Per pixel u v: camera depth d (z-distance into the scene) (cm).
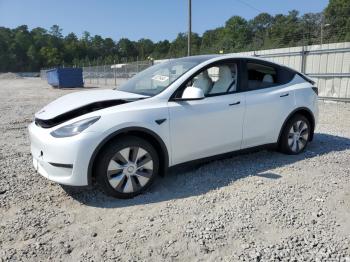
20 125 898
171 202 376
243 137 470
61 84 3091
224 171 469
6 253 287
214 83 457
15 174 473
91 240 306
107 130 362
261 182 425
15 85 3744
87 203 380
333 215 340
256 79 497
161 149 402
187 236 307
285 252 281
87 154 355
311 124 562
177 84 421
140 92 442
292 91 523
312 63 1365
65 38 13325
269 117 493
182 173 464
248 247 289
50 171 371
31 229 325
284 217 337
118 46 12888
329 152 557
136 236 311
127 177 383
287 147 527
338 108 1138
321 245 289
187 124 414
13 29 12669
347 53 1243
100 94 439
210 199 380
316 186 410
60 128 367
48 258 281
